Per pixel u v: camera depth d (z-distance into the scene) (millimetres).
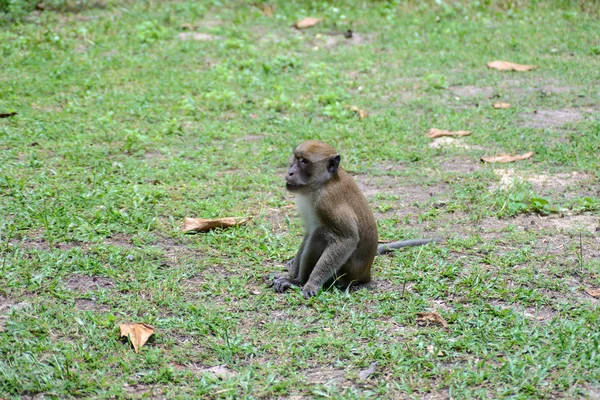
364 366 7973
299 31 25344
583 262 10406
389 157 14906
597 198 12766
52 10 26984
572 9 27250
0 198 12383
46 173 13586
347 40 24484
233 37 24203
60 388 7543
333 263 9594
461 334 8570
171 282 9812
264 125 16594
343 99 18562
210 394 7504
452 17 26844
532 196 12758
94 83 19312
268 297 9539
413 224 11961
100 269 10078
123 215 11758
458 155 14992
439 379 7703
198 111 17516
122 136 15727
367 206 9938
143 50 22656
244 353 8234
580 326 8547
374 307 9289
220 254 10789
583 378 7598
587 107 17922
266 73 20719
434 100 18562
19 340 8391
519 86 19578
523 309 9156
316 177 9570
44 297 9359
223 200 12688
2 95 18188
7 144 15016
